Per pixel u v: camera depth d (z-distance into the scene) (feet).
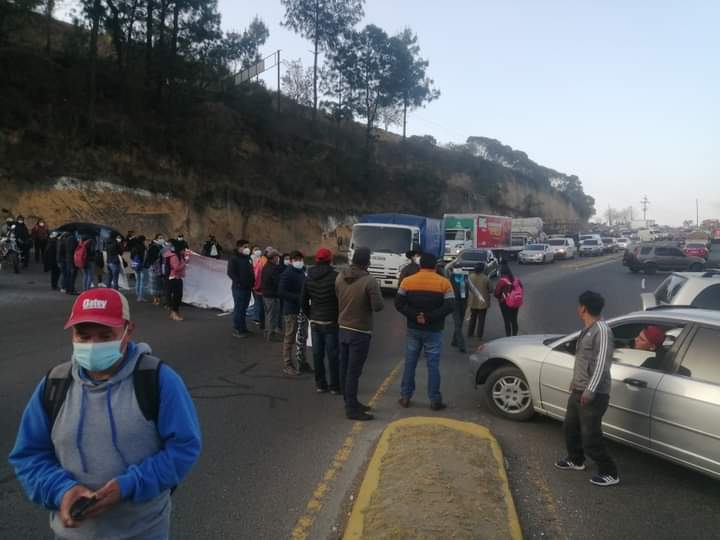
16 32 90.43
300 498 15.03
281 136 139.23
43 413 7.46
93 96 92.17
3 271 64.59
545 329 46.57
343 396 24.11
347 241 141.79
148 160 99.19
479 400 24.77
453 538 12.39
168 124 103.71
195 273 49.73
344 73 159.02
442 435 18.62
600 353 16.20
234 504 14.62
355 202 155.12
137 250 51.65
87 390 7.38
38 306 44.42
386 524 12.90
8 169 81.56
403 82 162.61
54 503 7.09
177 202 100.78
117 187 92.63
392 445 17.78
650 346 17.87
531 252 143.23
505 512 13.89
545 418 22.43
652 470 17.74
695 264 107.55
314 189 140.36
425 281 22.72
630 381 17.63
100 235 72.28
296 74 164.86
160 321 41.91
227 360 30.60
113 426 7.30
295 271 28.17
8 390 23.31
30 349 30.76
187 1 96.94
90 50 92.27
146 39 98.02
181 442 7.50
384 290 69.82
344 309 21.75
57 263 52.13
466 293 38.96
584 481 16.79
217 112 114.32
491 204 258.37
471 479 15.38
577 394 16.85
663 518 14.67
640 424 17.35
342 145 165.68
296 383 26.50
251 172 123.13
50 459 7.47
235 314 37.29
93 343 7.23
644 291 78.07
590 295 16.70
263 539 13.01
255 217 117.70
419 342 23.24
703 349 16.75
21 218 69.26
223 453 17.93
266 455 17.87
